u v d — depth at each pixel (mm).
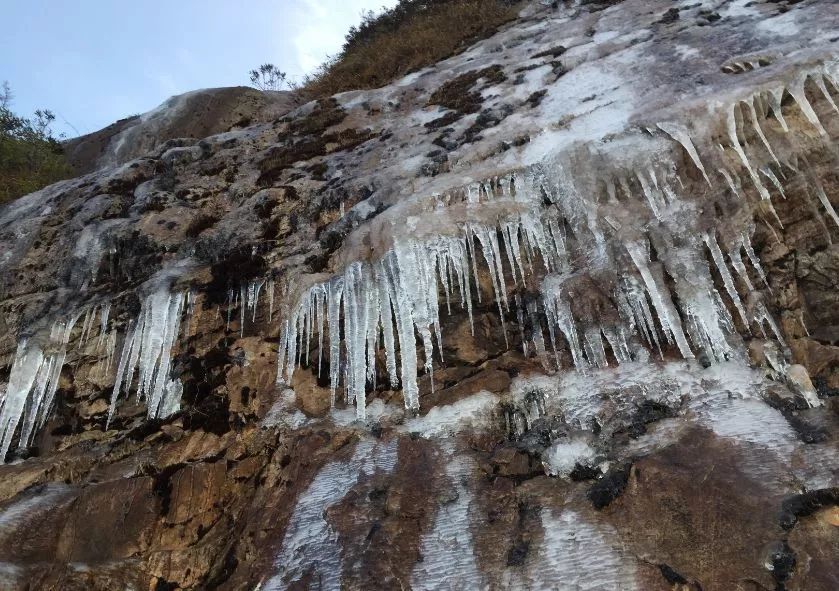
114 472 5906
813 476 3633
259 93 15539
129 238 7824
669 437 4324
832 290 4949
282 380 6164
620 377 5023
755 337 4891
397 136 8938
